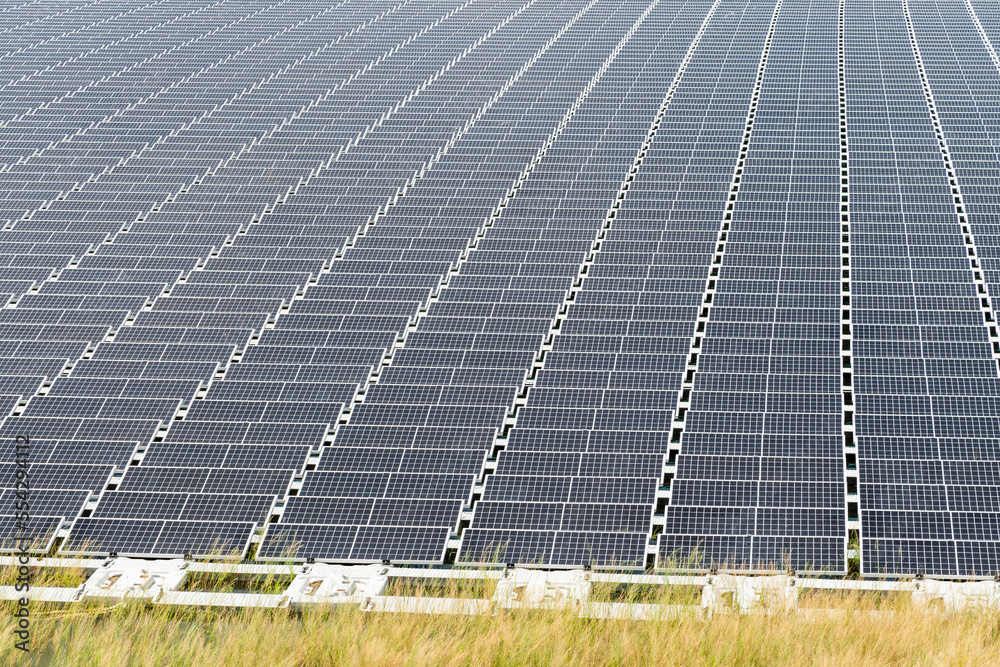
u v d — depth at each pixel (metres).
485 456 25.64
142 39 84.00
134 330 35.09
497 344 32.53
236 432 27.67
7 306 37.78
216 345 33.66
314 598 17.45
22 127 62.16
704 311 34.31
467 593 17.38
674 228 41.94
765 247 39.19
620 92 63.16
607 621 15.40
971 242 38.12
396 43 79.56
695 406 27.73
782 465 24.44
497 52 75.12
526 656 13.86
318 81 70.19
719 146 51.84
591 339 32.12
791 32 73.94
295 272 39.69
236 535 22.34
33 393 30.98
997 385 27.50
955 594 16.89
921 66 63.62
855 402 27.34
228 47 80.69
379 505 23.23
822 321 32.50
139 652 14.91
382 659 13.92
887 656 13.63
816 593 17.50
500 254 40.31
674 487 23.34
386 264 40.00
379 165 52.69
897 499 22.58
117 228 45.22
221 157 55.31
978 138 50.41
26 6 96.69
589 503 22.83
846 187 44.94
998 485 22.91
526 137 55.69
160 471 25.36
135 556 22.00
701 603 15.81
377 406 28.59
